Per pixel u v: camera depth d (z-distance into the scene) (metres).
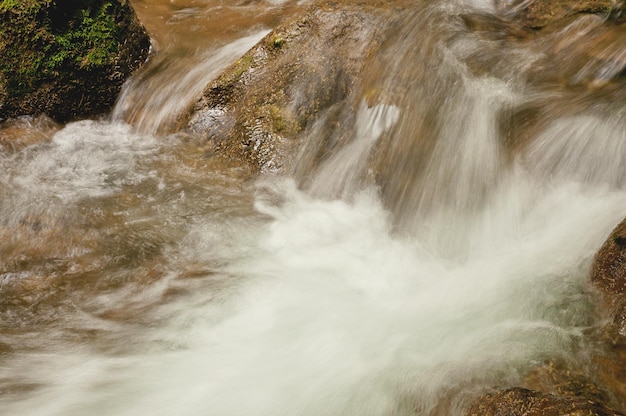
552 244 4.39
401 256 4.73
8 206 5.13
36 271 4.56
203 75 6.64
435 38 5.75
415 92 5.45
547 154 4.92
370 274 4.58
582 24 5.59
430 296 4.28
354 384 3.61
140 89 6.69
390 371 3.64
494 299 4.04
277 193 5.32
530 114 5.13
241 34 7.48
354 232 4.96
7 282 4.46
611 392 3.11
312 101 5.64
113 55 6.55
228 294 4.43
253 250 4.80
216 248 4.82
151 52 7.11
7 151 5.89
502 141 5.07
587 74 5.29
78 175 5.61
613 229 4.11
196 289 4.46
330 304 4.31
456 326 3.89
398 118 5.38
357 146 5.42
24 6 5.86
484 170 5.00
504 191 4.89
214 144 5.84
